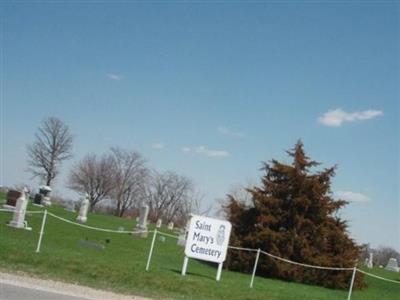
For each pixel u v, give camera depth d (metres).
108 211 109.44
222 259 18.42
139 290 13.99
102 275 14.65
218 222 18.48
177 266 22.45
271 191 25.91
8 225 27.06
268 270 24.94
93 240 28.25
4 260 14.38
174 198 111.44
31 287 11.88
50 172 101.12
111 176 107.19
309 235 25.22
